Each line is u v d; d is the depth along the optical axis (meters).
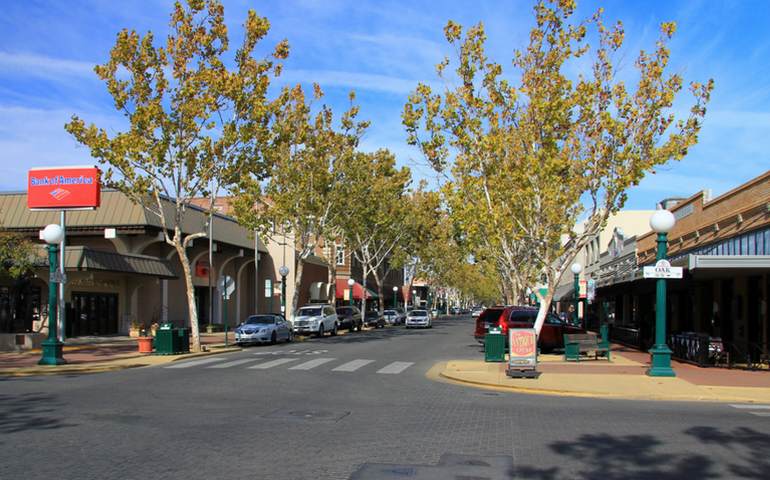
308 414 11.58
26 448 8.72
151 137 25.41
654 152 19.56
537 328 21.83
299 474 7.46
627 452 8.62
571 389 15.15
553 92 20.94
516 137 22.17
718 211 24.75
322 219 38.28
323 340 35.84
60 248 28.91
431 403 13.12
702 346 20.55
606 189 20.44
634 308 39.94
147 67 25.03
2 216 36.38
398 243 56.12
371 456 8.35
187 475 7.40
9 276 28.14
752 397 14.16
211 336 39.50
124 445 8.93
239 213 34.44
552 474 7.52
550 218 21.03
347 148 38.00
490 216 23.33
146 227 35.25
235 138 25.95
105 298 36.16
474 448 8.84
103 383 16.22
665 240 17.55
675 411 12.26
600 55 20.73
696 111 19.56
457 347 29.78
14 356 24.80
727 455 8.48
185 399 13.45
